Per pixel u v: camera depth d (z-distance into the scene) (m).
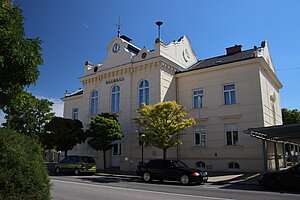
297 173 12.16
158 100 23.27
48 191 5.63
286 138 20.69
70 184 14.39
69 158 21.89
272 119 23.66
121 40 27.16
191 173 14.42
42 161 5.79
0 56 6.91
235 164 21.06
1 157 5.00
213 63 25.81
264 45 25.42
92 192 11.39
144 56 25.08
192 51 29.58
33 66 8.00
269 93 23.72
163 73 24.06
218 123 22.27
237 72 22.11
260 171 19.67
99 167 26.06
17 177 4.99
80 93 34.47
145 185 14.23
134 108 24.81
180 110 19.70
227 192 11.53
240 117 21.28
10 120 25.94
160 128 18.27
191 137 23.33
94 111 28.50
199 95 23.84
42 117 27.45
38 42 8.45
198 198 9.82
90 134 22.50
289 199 9.76
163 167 15.59
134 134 24.23
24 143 5.59
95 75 28.61
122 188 12.82
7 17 7.70
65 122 25.06
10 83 8.06
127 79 25.77
